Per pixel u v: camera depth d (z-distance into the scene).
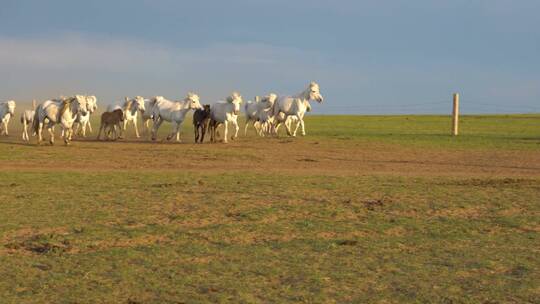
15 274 7.99
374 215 12.22
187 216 11.89
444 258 9.02
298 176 18.77
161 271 8.18
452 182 17.47
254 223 11.34
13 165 22.08
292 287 7.52
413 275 8.09
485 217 12.21
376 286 7.60
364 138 35.34
